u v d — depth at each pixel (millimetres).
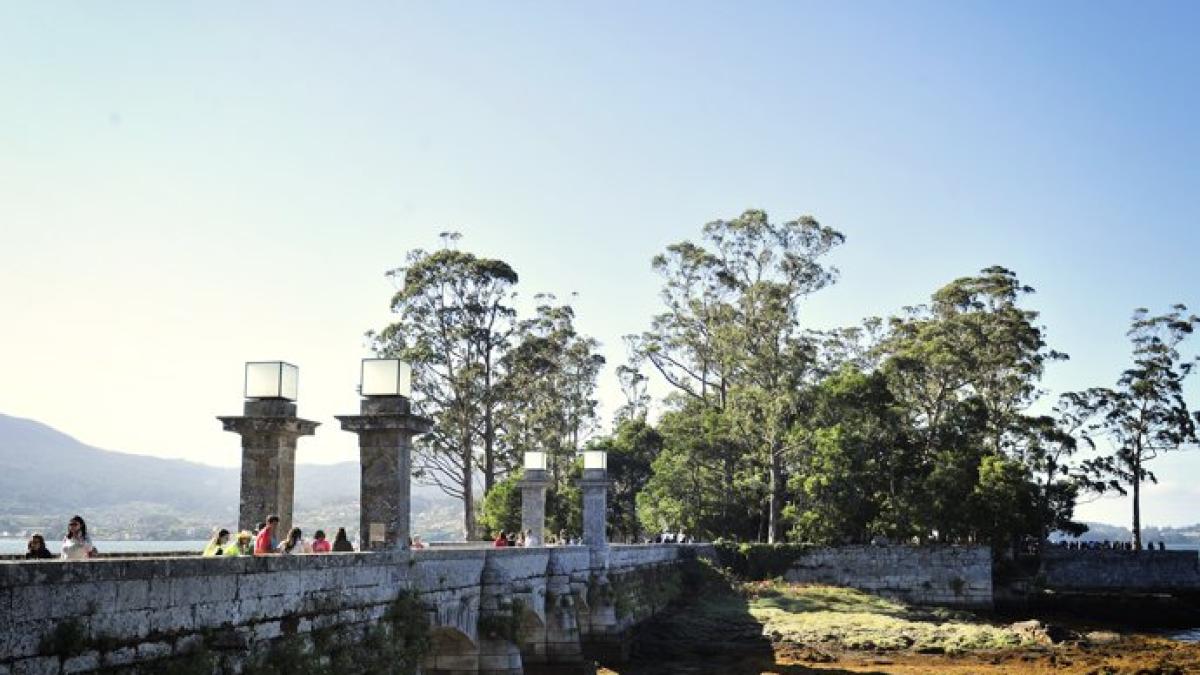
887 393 79438
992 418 87250
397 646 21141
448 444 72625
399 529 22625
